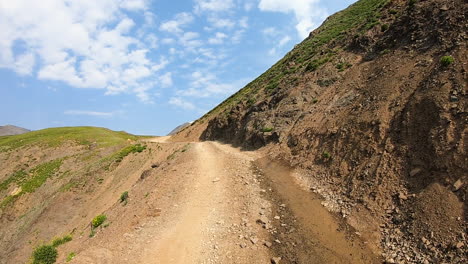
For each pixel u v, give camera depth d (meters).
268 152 29.58
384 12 39.56
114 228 18.45
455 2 22.77
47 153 61.31
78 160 55.94
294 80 40.09
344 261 11.73
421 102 16.66
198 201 19.39
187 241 14.37
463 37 18.61
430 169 13.54
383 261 11.31
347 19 60.19
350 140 19.95
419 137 15.37
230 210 17.62
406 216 12.62
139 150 48.81
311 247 12.92
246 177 23.53
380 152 16.91
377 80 23.53
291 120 31.81
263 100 41.94
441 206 11.73
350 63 33.81
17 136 78.00
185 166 28.67
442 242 10.62
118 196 36.50
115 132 91.69
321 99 30.80
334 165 19.64
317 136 24.31
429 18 24.80
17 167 57.78
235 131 45.16
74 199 40.69
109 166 46.22
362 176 16.67
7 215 45.66
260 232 14.66
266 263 12.15
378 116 19.09
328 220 14.95
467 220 10.62
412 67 20.86
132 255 13.48
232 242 13.93
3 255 36.59
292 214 16.22
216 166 28.16
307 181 20.28
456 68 16.47
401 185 14.24
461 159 12.55
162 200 20.30
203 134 61.72
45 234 36.00
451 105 14.84
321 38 54.88
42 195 47.62
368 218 13.96
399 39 27.50
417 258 10.74
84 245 18.52
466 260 9.60
